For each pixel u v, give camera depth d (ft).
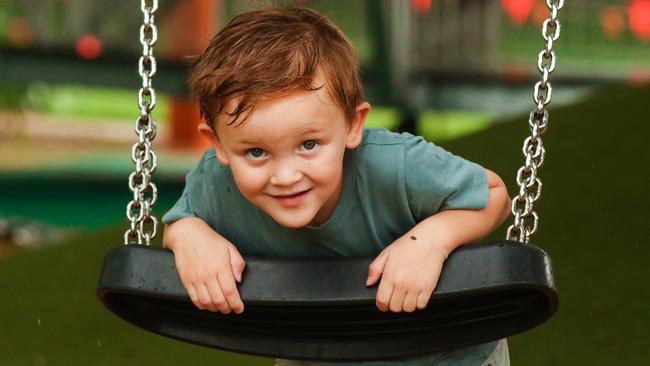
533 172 10.06
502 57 43.14
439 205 10.46
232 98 9.24
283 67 9.33
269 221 10.78
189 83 10.69
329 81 9.42
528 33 43.70
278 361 12.16
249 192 9.48
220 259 10.02
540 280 9.48
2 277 27.22
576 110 27.78
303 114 9.20
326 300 9.76
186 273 10.06
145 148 10.36
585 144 25.86
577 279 21.12
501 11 43.16
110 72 41.42
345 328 11.02
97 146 53.57
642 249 21.72
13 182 46.47
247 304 9.95
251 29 9.88
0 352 22.67
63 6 41.70
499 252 9.61
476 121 53.88
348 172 10.44
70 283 26.40
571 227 22.76
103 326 23.72
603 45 45.75
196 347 22.04
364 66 40.06
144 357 21.76
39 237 41.34
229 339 11.12
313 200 9.46
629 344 18.95
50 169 48.42
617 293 20.49
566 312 20.24
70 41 41.16
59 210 43.57
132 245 10.29
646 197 23.31
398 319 10.84
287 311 10.85
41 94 59.77
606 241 22.15
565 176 24.58
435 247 9.84
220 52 9.76
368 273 9.82
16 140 54.19
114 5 41.70
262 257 10.11
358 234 10.78
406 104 40.91
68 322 24.12
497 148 26.50
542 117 10.09
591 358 18.66
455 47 42.29
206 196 10.94
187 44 40.68
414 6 41.63
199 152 50.62
